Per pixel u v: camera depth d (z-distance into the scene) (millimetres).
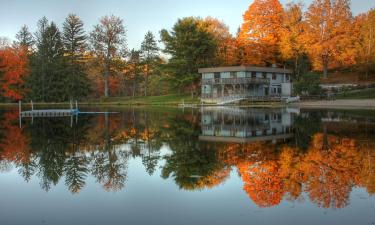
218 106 59938
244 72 64062
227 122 33219
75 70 80938
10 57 74000
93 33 77375
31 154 18328
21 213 10039
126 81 94938
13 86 76312
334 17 68625
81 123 34062
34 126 31625
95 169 15102
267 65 78062
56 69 80188
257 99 62656
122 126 31000
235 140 22359
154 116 41562
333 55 70625
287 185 12164
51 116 43844
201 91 69688
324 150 18047
